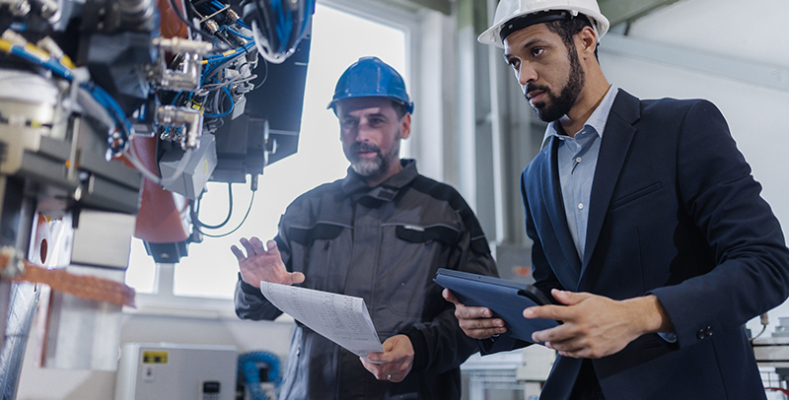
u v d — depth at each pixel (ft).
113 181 2.34
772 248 2.70
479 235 4.96
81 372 7.59
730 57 9.52
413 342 4.08
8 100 1.90
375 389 4.29
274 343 9.50
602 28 3.66
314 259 4.82
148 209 3.87
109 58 2.06
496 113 11.53
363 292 4.58
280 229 5.13
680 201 3.09
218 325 9.10
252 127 4.52
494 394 10.55
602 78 3.58
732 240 2.77
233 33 3.21
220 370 8.01
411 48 12.32
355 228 4.87
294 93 4.76
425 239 4.73
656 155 3.16
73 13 2.09
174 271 9.25
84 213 2.37
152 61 2.22
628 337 2.47
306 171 10.43
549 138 3.85
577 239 3.51
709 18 9.95
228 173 4.56
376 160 5.02
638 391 2.90
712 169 2.95
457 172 11.57
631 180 3.20
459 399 4.66
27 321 2.81
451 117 11.82
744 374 2.92
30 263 2.16
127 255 2.51
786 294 2.68
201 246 9.53
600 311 2.43
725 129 3.11
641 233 3.10
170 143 3.37
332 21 11.42
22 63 1.95
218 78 3.38
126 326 8.35
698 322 2.52
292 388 4.50
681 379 2.86
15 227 1.97
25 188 2.05
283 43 2.55
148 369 7.41
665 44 10.44
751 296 2.59
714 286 2.57
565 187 3.65
